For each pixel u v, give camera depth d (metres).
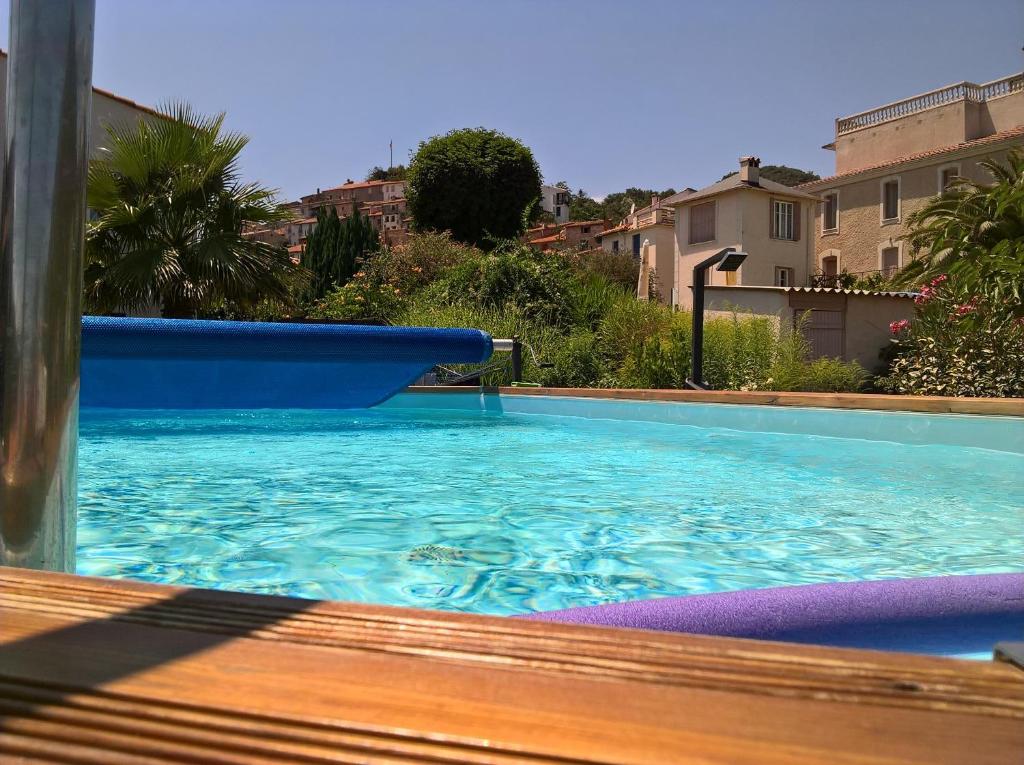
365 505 2.63
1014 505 2.65
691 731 0.37
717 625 1.08
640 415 5.96
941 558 1.94
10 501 0.80
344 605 0.55
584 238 51.41
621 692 0.42
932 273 10.04
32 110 0.79
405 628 0.51
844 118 28.17
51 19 0.79
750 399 5.30
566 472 3.44
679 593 1.61
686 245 27.56
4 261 0.80
